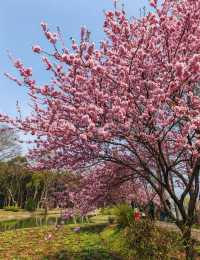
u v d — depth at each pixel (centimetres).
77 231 1617
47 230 1700
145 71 942
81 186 1130
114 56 920
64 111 909
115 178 1098
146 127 903
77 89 929
